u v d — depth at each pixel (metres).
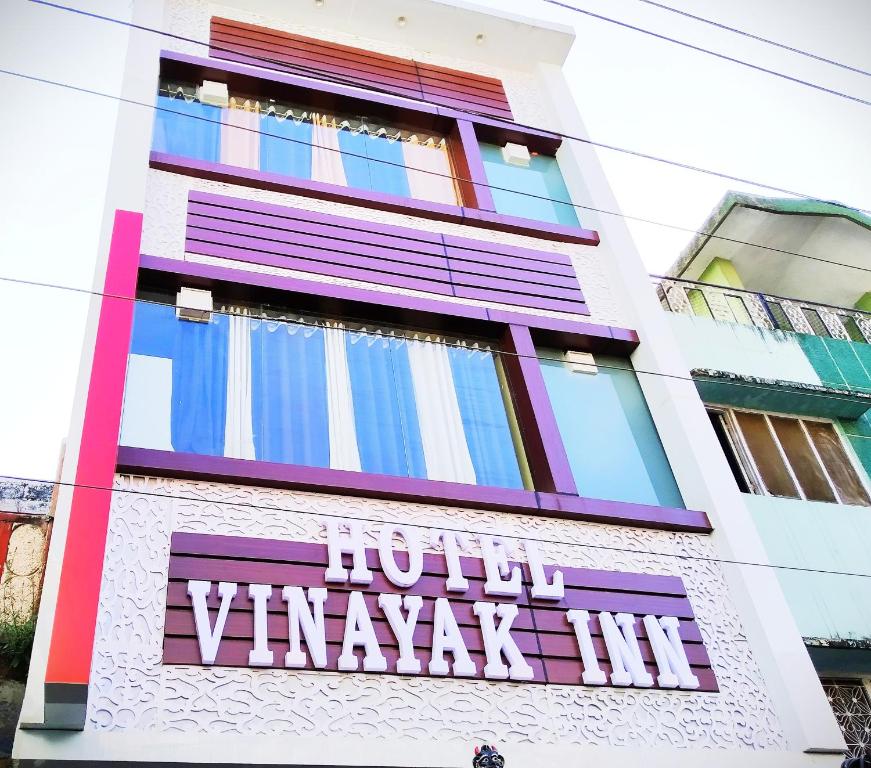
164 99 11.25
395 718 6.98
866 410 12.56
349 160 11.86
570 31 14.25
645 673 7.98
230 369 8.95
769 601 8.91
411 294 10.29
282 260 9.91
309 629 7.12
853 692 10.09
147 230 9.59
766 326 13.03
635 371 11.01
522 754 7.13
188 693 6.55
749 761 7.81
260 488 7.95
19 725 5.99
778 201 13.98
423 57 13.63
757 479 11.52
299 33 12.88
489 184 12.47
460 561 8.16
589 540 8.91
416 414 9.45
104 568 6.96
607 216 12.27
